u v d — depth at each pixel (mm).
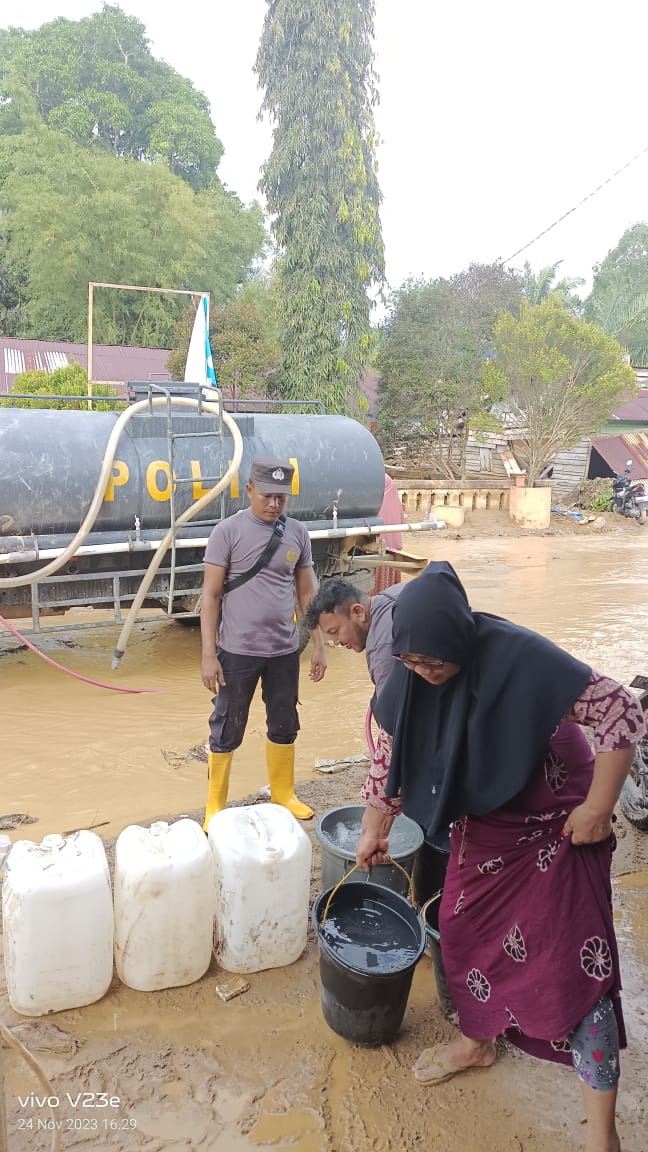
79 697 6633
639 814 4504
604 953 2244
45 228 29109
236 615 4168
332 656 8172
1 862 3672
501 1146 2469
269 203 20531
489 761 2188
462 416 22312
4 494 6270
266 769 5270
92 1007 3010
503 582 12234
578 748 2336
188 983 3143
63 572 6754
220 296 34000
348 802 4766
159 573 7176
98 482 6543
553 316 18703
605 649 8406
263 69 20016
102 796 4797
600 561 14461
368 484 7973
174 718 6176
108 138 40594
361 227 20000
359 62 19906
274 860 3160
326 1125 2529
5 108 37344
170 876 3008
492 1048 2771
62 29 40250
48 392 16609
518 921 2309
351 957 2871
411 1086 2691
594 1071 2229
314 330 20188
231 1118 2549
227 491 7141
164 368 24438
